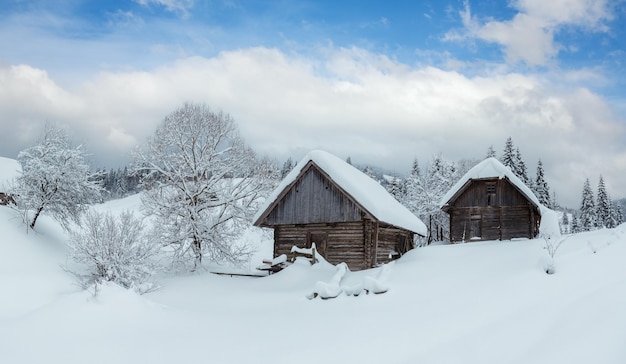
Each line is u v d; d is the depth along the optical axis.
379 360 9.17
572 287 12.03
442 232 52.25
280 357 9.91
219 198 30.00
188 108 30.22
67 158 29.55
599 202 72.19
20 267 23.88
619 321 8.51
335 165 26.91
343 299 16.20
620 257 13.88
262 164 32.09
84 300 13.30
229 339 11.60
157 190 29.27
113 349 10.52
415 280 17.14
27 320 12.12
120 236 19.56
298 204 27.56
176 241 27.86
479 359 8.44
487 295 13.02
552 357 7.80
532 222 35.31
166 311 14.34
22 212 29.59
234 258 29.19
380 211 24.84
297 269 23.72
